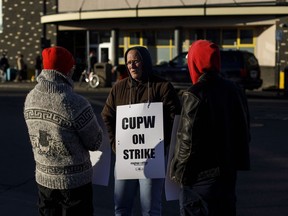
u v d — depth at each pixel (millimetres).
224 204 3922
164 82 4773
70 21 31516
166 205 6926
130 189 4891
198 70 3994
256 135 12242
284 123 14242
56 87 3918
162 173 4684
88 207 4113
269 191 7465
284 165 9078
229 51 22906
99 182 4641
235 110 4000
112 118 4859
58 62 3969
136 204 6898
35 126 3947
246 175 8383
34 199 7152
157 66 23297
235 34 28656
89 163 4121
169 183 4332
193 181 3920
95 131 3994
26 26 33438
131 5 29328
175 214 6582
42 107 3893
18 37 33781
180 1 28203
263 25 27422
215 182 3873
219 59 4016
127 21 30016
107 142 4652
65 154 3938
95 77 26953
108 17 28719
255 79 23234
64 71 4012
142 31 30797
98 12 28953
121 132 4738
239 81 22484
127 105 4738
